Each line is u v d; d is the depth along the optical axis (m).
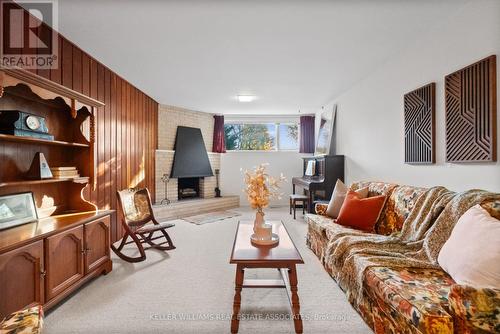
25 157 1.94
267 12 1.97
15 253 1.43
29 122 1.78
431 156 2.27
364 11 1.97
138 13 1.97
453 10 1.98
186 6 1.88
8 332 0.91
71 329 1.56
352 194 2.62
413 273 1.45
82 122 2.34
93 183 2.36
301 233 3.64
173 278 2.23
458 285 1.04
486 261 1.15
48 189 2.15
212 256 2.76
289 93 4.20
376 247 1.85
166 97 4.46
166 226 2.89
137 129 4.03
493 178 1.75
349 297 1.81
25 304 1.49
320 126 5.33
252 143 6.11
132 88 3.84
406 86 2.63
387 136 2.99
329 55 2.77
